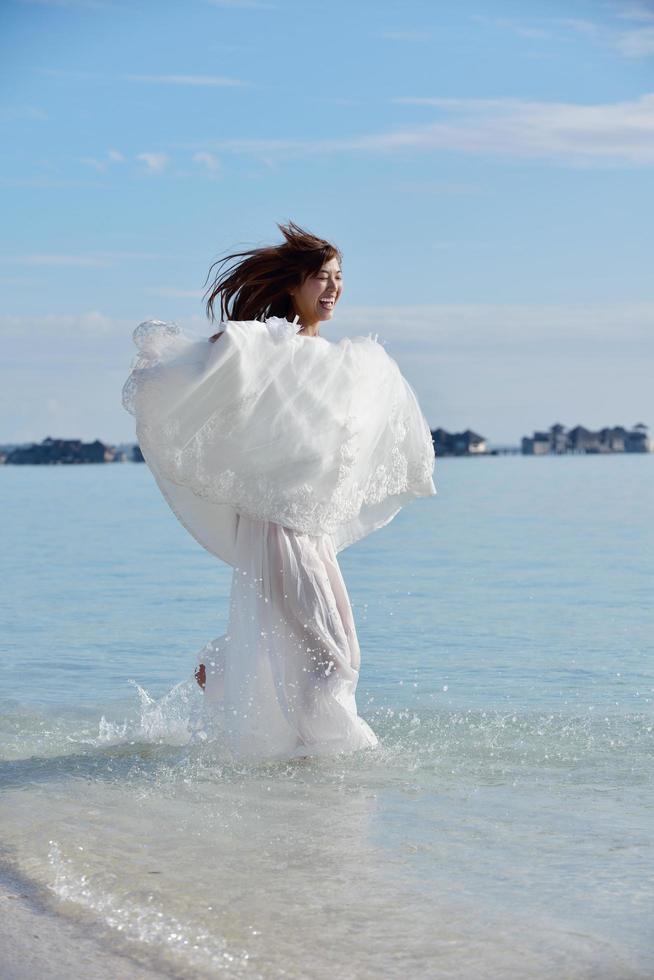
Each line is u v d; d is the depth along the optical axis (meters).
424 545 14.98
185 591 10.10
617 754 4.00
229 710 4.14
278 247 4.55
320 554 4.41
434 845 2.98
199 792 3.56
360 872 2.77
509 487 36.31
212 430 4.17
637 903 2.55
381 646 6.84
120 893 2.62
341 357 4.35
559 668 5.96
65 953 2.33
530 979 2.18
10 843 3.00
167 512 24.75
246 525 4.30
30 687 5.64
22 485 47.34
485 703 5.01
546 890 2.64
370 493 4.65
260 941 2.36
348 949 2.32
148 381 4.07
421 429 4.73
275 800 3.45
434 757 4.01
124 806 3.38
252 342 4.15
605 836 3.04
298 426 4.26
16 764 3.96
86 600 9.46
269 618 4.23
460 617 8.09
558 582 10.27
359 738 4.11
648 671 5.83
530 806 3.35
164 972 2.24
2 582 10.94
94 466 113.44
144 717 4.59
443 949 2.31
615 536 15.67
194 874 2.75
